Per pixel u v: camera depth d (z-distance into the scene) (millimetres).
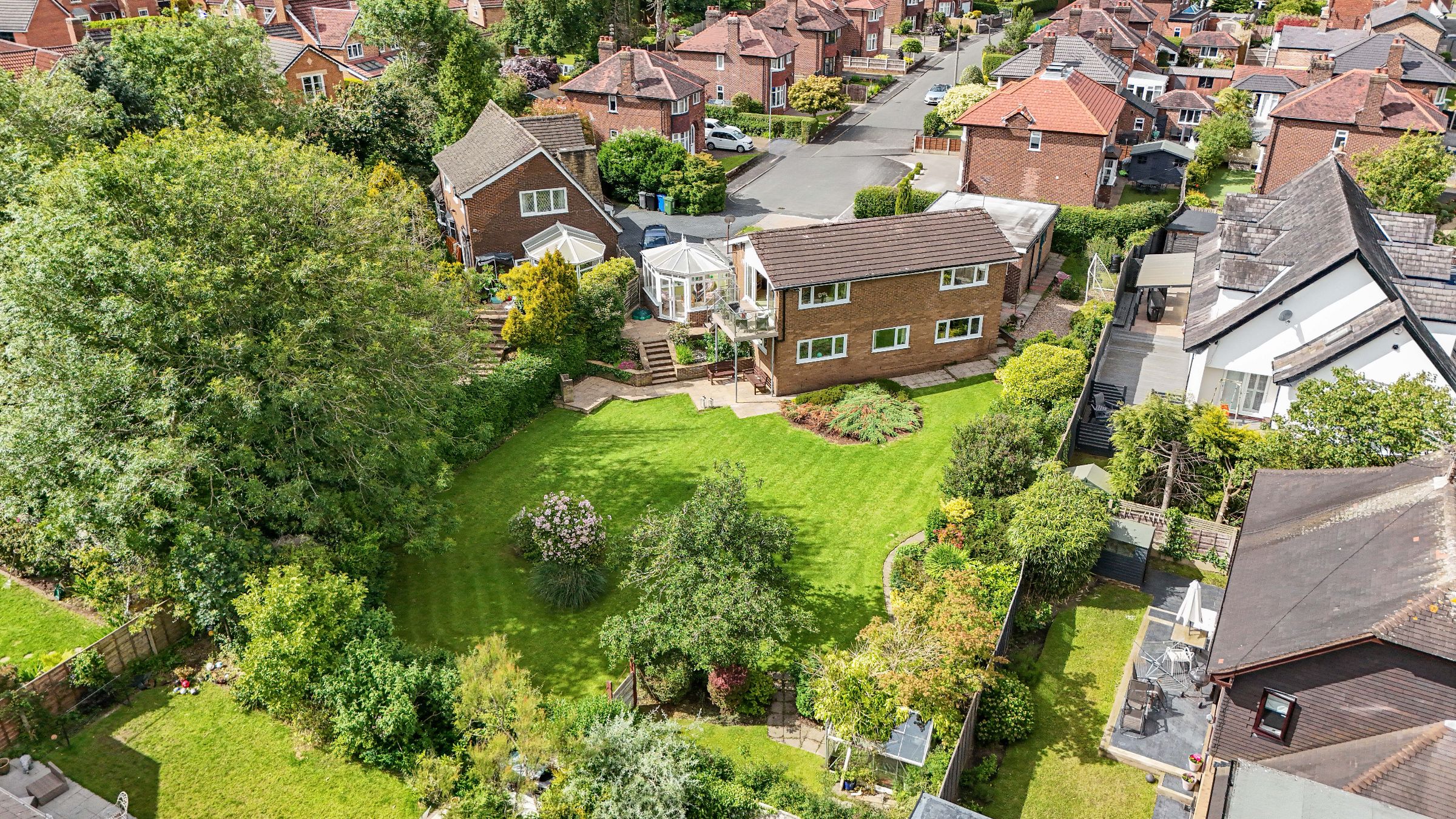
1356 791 20078
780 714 27703
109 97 47125
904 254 44438
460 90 64688
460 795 23875
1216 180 76812
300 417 28719
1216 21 121875
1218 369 40125
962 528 32938
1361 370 36188
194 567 26203
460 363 37094
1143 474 35281
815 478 38719
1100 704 27812
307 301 28766
